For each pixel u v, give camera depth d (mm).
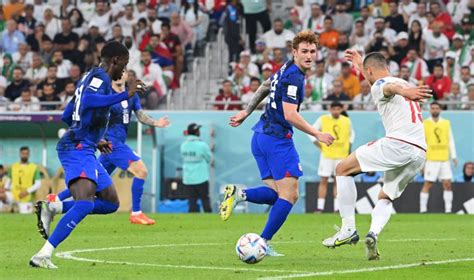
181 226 48438
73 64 77062
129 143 69938
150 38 76375
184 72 77688
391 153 29625
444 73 72812
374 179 66250
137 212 48656
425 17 76125
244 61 74125
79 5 83000
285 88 29625
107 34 80438
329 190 65250
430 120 64750
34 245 36219
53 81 74250
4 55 78125
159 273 25938
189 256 31484
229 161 69438
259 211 68375
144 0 81188
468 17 76375
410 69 72875
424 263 28672
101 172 29578
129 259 30359
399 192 30266
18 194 67562
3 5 83000
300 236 41094
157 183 68500
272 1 83562
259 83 70688
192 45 79438
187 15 79875
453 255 31922
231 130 69438
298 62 29812
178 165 69500
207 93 73500
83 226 48188
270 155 30297
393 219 55531
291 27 79125
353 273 25750
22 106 72938
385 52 74000
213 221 52969
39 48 79188
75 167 27094
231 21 76938
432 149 64438
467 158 67625
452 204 64812
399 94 28672
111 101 26625
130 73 71000
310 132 29328
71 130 27297
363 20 76938
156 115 69438
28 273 25703
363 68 30688
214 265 28266
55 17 81375
